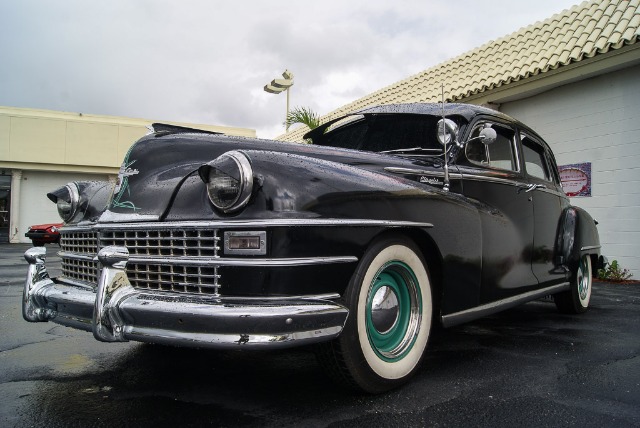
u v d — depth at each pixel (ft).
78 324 8.27
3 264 36.14
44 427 6.97
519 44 30.96
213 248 7.06
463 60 34.76
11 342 12.01
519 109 29.76
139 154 9.05
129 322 7.02
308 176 7.27
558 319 15.10
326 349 7.46
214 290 6.98
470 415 7.39
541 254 13.25
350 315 7.36
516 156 12.75
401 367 8.25
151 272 7.68
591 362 10.27
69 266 9.94
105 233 8.56
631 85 24.50
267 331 6.33
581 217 15.19
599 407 7.79
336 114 44.16
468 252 9.56
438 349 11.32
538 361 10.33
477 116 11.56
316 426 6.95
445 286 9.12
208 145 8.89
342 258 7.17
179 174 8.28
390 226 7.81
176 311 6.52
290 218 6.79
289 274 6.74
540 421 7.22
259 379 9.02
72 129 72.38
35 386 8.75
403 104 12.68
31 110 71.36
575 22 28.55
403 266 8.33
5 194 71.15
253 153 7.29
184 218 7.49
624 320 14.92
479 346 11.60
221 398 8.07
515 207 11.94
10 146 69.56
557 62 25.66
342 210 7.28
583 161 26.48
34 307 9.21
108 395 8.26
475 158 11.28
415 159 10.28
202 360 10.30
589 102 26.21
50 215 73.72
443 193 9.32
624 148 24.81
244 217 6.95
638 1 26.11
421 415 7.36
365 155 9.74
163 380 9.02
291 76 53.57
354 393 8.05
